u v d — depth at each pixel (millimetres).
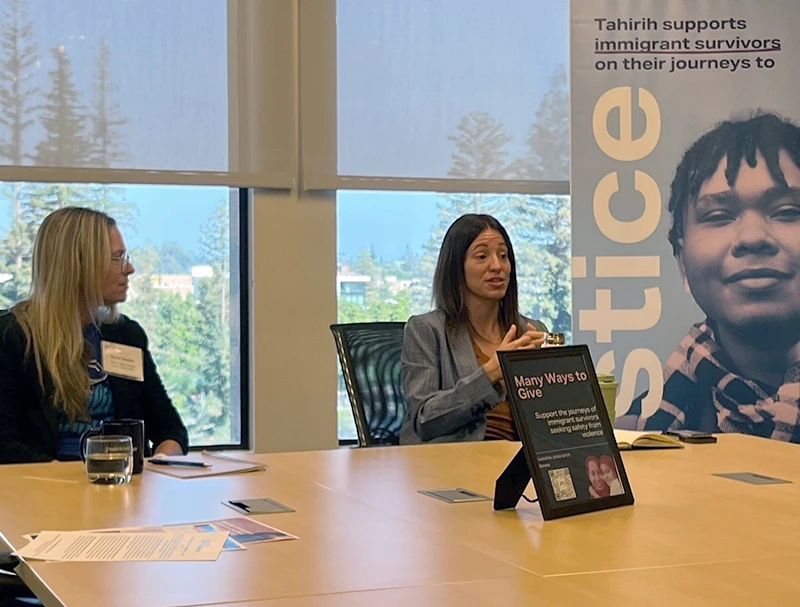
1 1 3543
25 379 2748
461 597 1062
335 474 1932
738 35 3990
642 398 3975
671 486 1812
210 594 1071
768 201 3955
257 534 1372
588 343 3973
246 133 3818
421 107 4043
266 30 3842
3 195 3654
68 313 2777
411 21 4039
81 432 2754
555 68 4199
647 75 3992
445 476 1910
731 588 1102
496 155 4129
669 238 3986
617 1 3992
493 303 2855
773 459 2172
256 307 3889
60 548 1278
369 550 1287
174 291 3896
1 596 1664
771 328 3945
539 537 1375
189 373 3930
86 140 3629
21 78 3562
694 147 3990
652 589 1097
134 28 3691
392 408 2791
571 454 1592
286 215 3918
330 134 3926
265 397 3900
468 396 2518
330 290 3982
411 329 2775
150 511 1552
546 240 4324
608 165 3980
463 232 2822
